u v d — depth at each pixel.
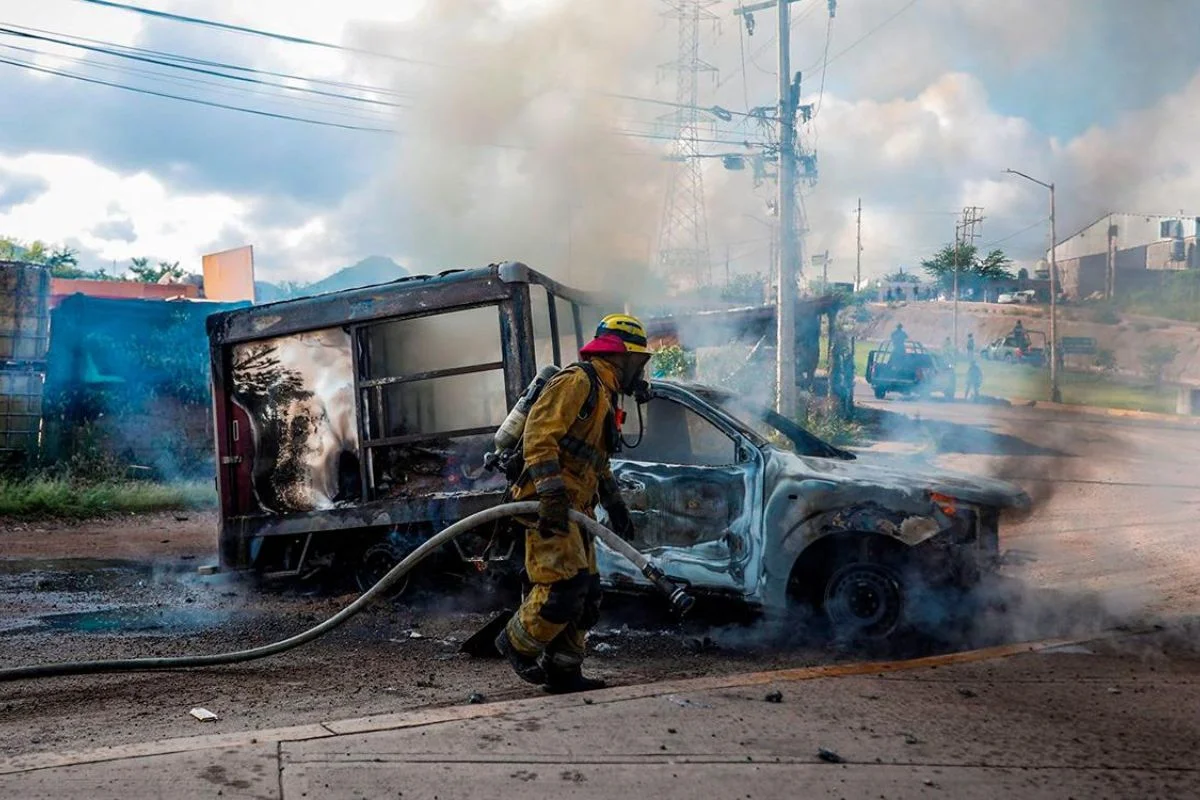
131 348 15.75
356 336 7.28
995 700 4.37
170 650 5.87
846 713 4.12
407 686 4.89
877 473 6.06
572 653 4.59
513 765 3.41
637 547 6.22
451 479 7.14
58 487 13.16
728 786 3.28
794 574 6.04
